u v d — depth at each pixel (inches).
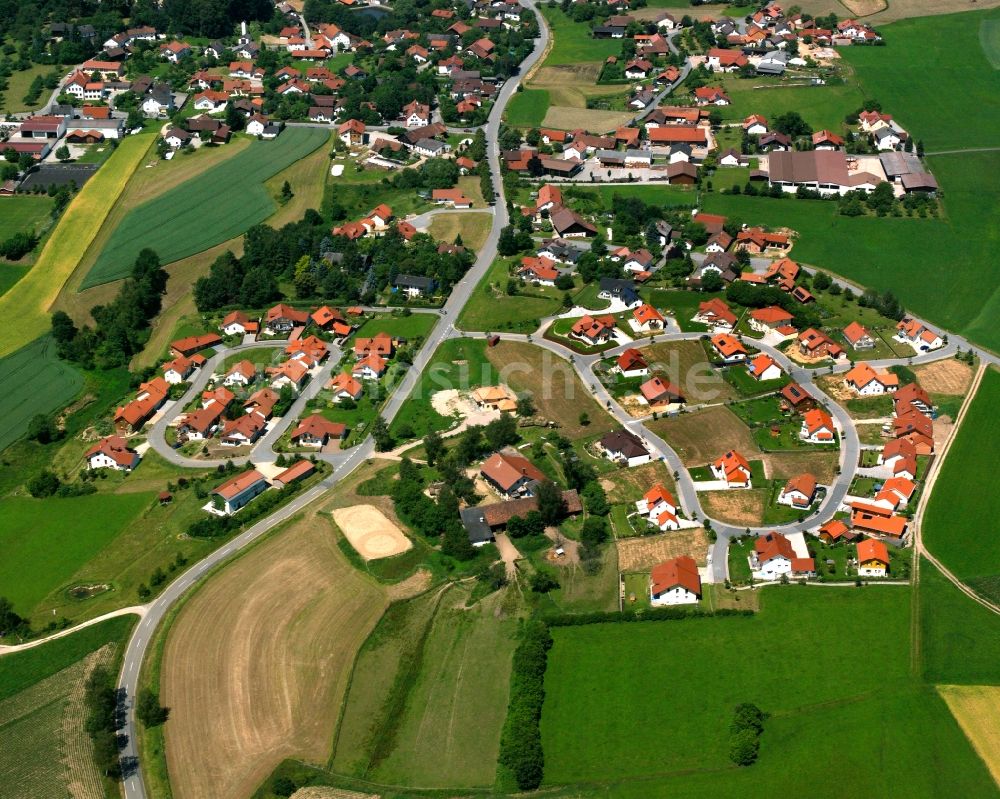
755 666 6269.7
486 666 6417.3
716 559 7111.2
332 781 5762.8
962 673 6156.5
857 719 5900.6
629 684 6210.6
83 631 6786.4
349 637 6633.9
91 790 5782.5
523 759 5684.1
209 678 6387.8
